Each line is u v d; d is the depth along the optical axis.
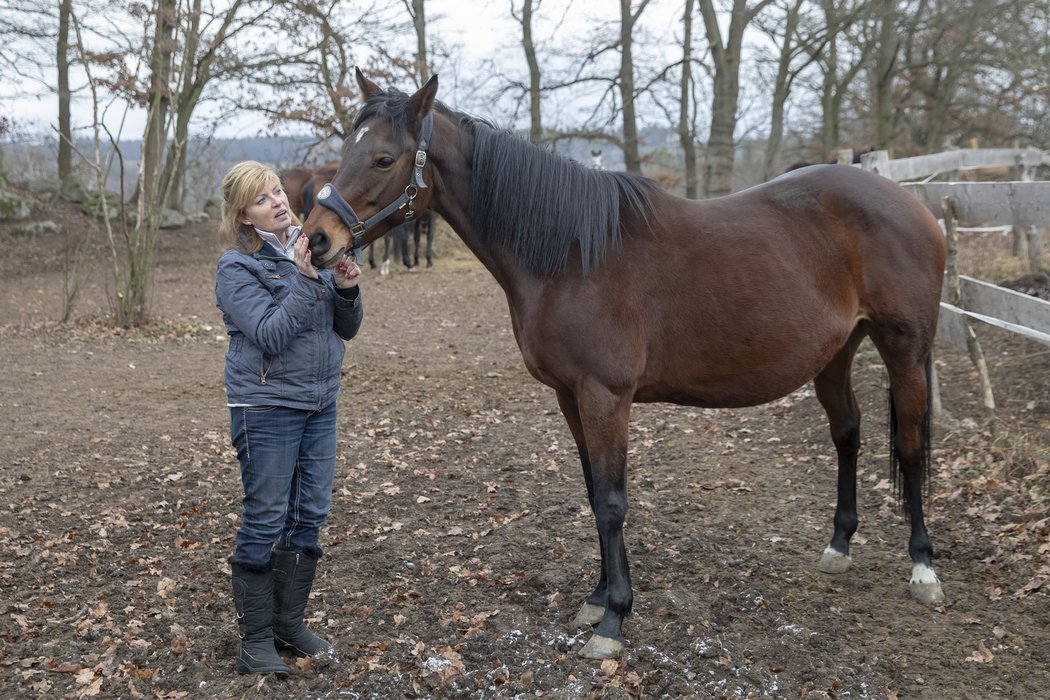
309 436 2.82
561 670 2.73
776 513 4.21
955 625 3.00
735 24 13.21
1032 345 5.80
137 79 11.38
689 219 2.96
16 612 3.30
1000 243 10.27
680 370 2.95
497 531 4.10
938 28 17.67
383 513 4.41
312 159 19.44
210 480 4.99
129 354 8.70
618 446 2.83
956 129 22.62
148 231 10.13
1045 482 3.97
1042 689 2.56
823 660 2.77
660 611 3.10
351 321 2.79
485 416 6.31
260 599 2.78
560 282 2.81
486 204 2.85
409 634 3.05
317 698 2.64
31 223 18.36
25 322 10.45
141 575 3.68
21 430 6.04
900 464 3.35
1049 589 3.12
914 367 3.24
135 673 2.80
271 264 2.69
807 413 5.77
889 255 3.14
